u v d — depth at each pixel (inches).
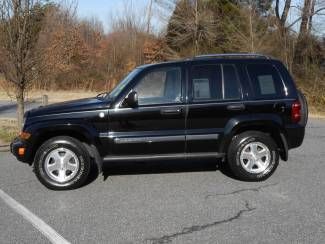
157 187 257.4
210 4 1299.2
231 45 1135.0
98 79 1400.1
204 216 207.0
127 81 267.0
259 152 266.7
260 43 1061.1
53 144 254.5
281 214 207.8
